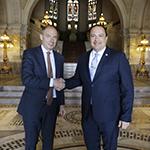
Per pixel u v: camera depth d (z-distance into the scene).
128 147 4.23
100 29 2.73
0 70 13.09
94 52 2.85
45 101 3.02
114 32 19.73
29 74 2.90
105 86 2.75
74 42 24.27
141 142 4.50
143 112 6.92
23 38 15.10
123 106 2.74
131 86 2.72
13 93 8.34
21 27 14.95
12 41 14.65
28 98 3.01
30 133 3.05
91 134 2.96
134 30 15.34
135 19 15.30
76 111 6.89
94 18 25.30
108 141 2.85
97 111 2.80
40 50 3.02
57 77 3.11
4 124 5.55
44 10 22.11
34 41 19.77
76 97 8.22
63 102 3.26
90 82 2.81
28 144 3.07
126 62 2.77
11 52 14.71
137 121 5.95
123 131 5.12
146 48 13.77
